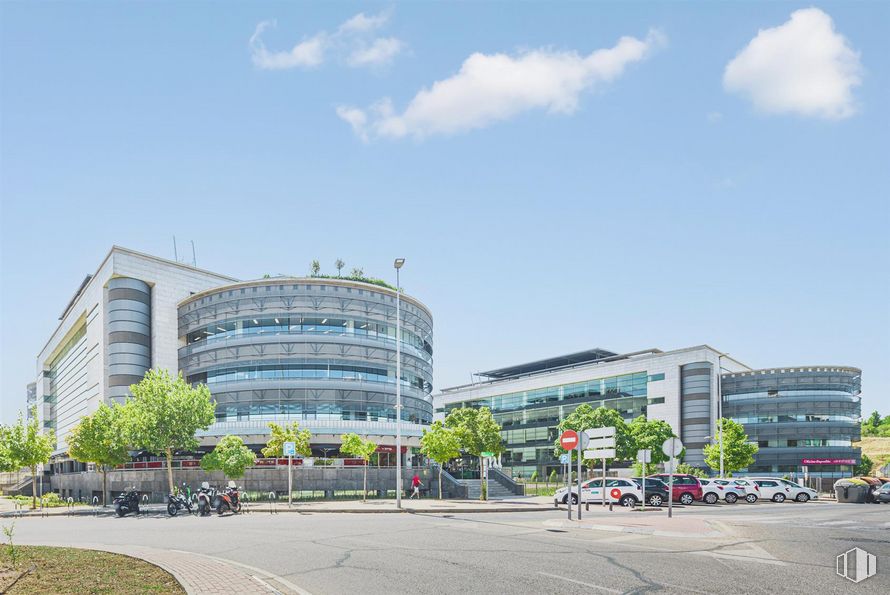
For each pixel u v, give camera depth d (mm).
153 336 71188
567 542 17859
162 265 73125
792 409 89875
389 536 19766
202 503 32750
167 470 49906
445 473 55094
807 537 18844
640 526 21188
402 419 69000
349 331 67000
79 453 52906
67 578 11766
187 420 43625
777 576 12383
